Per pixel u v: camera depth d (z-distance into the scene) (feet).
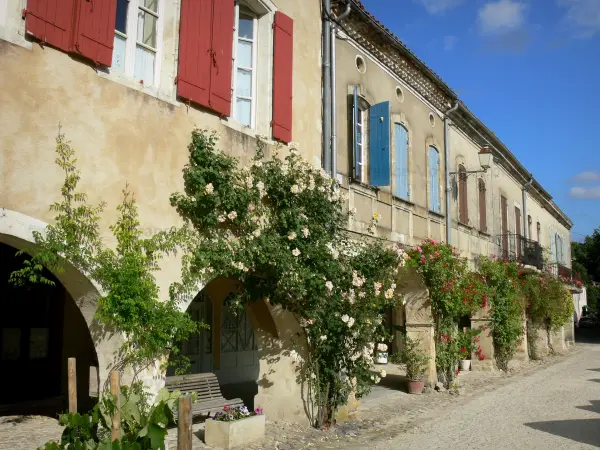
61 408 32.76
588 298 187.32
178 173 23.54
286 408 30.48
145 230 21.86
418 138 48.78
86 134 19.99
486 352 59.36
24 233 17.76
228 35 26.68
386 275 31.63
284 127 30.04
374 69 42.06
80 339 36.78
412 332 46.11
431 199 50.57
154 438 16.11
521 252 76.07
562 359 77.61
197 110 24.86
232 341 48.24
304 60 32.96
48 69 18.99
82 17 19.97
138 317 20.21
